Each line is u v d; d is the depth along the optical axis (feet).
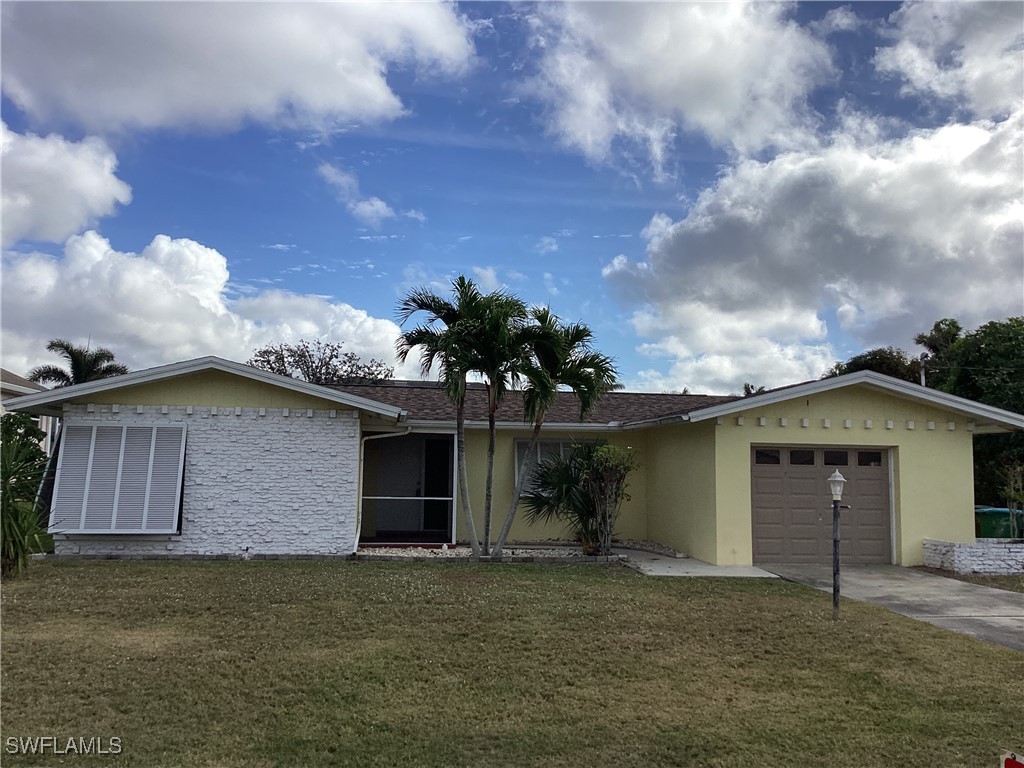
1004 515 55.11
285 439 47.06
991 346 74.79
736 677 23.38
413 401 60.64
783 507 46.78
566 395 67.31
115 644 24.88
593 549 47.91
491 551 50.47
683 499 50.70
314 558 45.42
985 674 24.14
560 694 21.53
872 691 22.36
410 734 18.54
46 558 43.39
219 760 16.85
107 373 119.55
